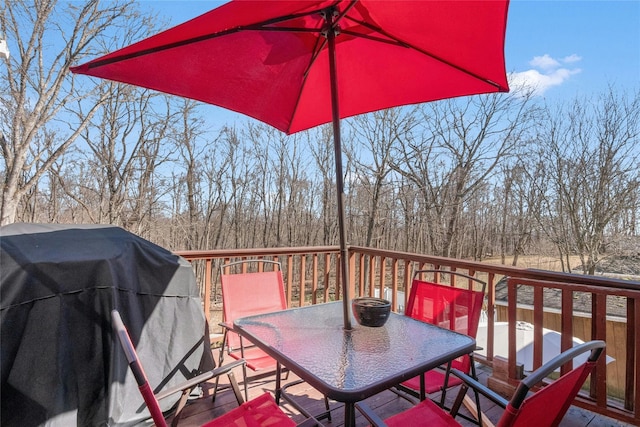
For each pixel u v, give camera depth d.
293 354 1.60
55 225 2.25
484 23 1.57
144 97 12.86
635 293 2.17
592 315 2.35
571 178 12.81
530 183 13.81
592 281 2.32
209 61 1.96
